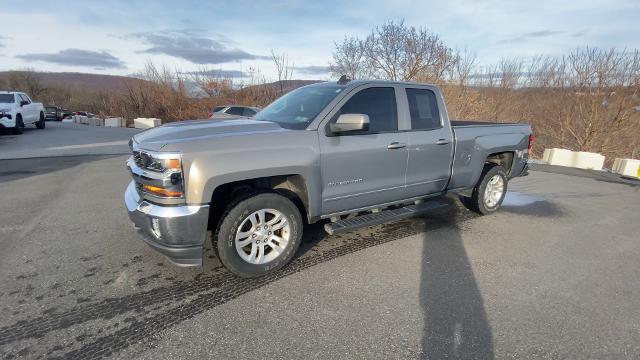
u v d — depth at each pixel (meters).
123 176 7.80
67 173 8.09
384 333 2.61
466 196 5.40
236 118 4.31
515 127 5.58
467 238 4.45
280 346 2.46
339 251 3.98
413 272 3.53
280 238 3.50
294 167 3.33
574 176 8.91
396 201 4.34
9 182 7.13
